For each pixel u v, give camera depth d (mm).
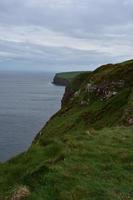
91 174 21641
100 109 61594
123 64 81250
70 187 20016
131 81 68625
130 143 27750
